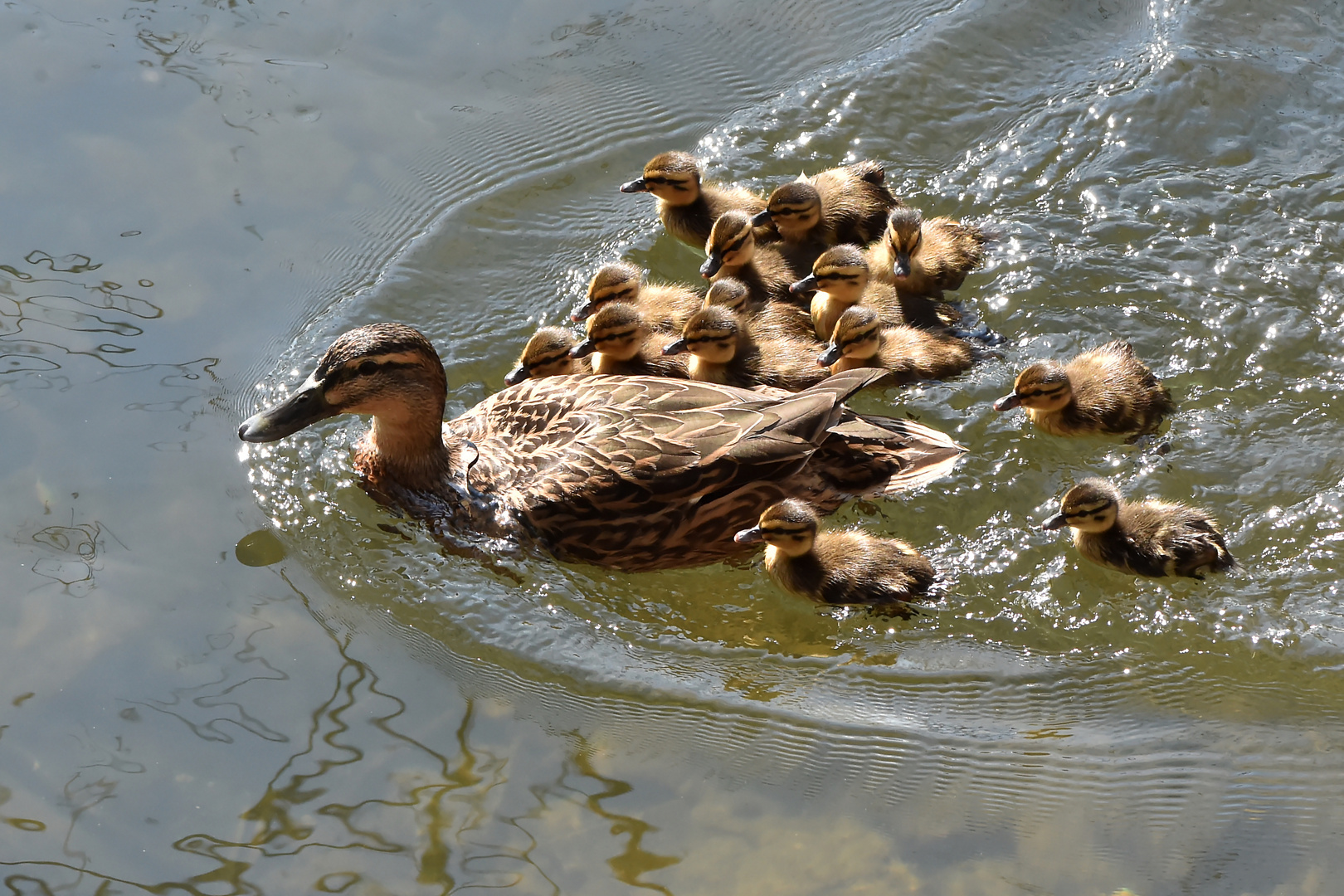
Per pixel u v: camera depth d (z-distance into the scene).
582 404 7.37
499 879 5.40
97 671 6.17
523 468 7.20
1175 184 9.36
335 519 7.28
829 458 7.44
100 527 6.87
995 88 10.30
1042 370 7.55
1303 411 7.78
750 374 8.15
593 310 8.62
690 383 7.43
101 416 7.47
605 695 6.36
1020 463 7.65
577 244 9.27
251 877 5.36
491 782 5.83
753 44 10.80
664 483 6.94
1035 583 6.99
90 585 6.55
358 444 7.70
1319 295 8.48
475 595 6.90
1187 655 6.54
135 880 5.32
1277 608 6.71
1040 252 8.91
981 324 8.51
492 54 10.56
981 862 5.56
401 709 6.16
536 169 9.69
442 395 7.42
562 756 6.00
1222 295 8.52
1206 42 10.45
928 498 7.46
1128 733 6.18
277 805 5.66
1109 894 5.43
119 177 9.07
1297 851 5.59
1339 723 6.16
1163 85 10.06
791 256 9.24
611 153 9.87
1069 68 10.45
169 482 7.18
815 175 9.59
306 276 8.59
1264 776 5.93
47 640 6.27
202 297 8.32
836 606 6.90
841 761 6.03
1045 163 9.66
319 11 10.75
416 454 7.41
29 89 9.66
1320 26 10.68
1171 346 8.25
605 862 5.50
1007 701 6.37
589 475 7.00
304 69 10.20
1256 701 6.29
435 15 10.84
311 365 7.98
